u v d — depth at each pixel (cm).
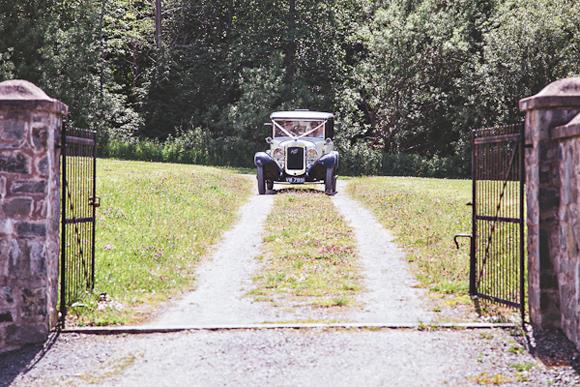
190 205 1952
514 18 4044
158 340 819
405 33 4434
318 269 1252
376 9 5109
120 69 5181
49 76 3922
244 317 940
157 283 1145
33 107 825
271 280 1171
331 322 898
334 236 1566
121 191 1973
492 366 716
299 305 1005
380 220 1803
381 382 675
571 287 778
